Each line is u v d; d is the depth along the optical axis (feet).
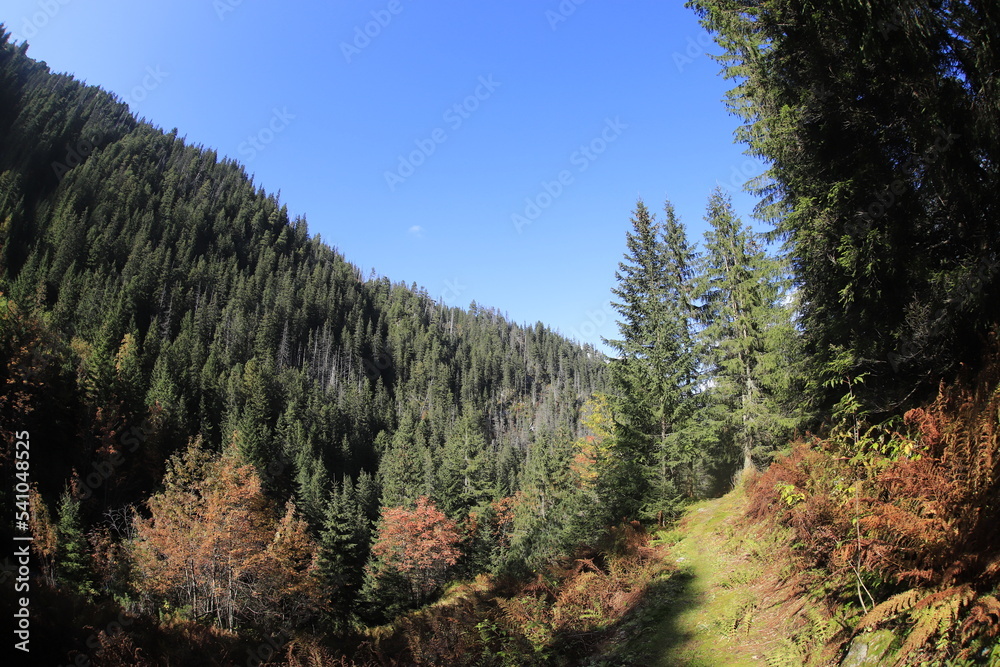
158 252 501.97
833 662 17.48
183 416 188.34
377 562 147.95
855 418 28.94
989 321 22.09
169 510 91.97
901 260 26.55
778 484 27.45
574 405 493.77
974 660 12.80
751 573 30.37
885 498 19.65
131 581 83.71
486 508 170.19
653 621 29.71
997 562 13.29
